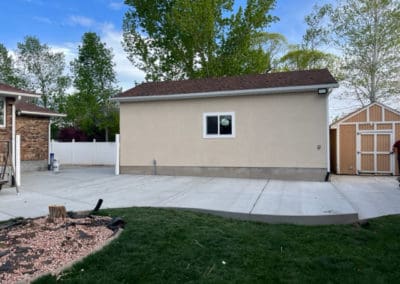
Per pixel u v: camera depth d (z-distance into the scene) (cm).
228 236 439
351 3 1720
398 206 630
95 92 2470
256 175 1066
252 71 2080
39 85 2847
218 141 1116
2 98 973
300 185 905
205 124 1133
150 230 446
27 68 2806
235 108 1095
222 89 1115
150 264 338
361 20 1711
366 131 1152
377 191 798
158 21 2133
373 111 1145
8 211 591
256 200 679
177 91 1187
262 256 372
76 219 489
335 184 924
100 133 2566
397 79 1731
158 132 1199
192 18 1908
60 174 1292
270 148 1052
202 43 2012
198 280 307
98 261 338
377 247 413
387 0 1628
